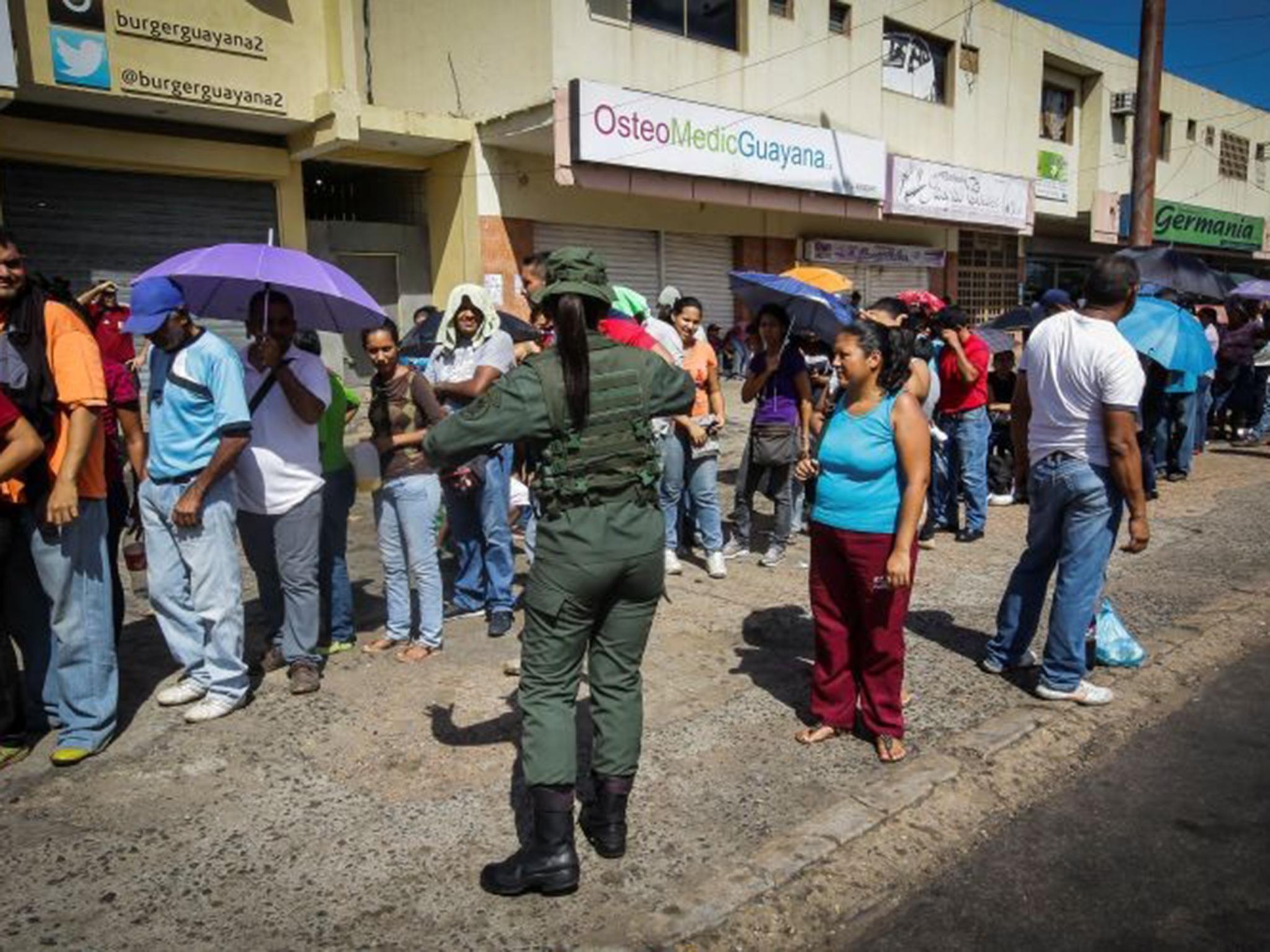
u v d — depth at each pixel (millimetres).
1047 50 21953
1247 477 9359
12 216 10812
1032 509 4234
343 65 12094
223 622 3938
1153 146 13578
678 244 16531
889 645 3596
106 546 3754
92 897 2824
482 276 13812
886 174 17422
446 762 3627
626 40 13531
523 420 2703
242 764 3629
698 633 5031
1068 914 2812
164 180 11875
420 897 2816
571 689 2871
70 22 10039
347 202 15633
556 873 2764
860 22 17109
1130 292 3936
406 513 4543
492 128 13266
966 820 3289
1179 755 3787
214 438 3859
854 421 3605
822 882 2904
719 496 8695
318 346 4688
